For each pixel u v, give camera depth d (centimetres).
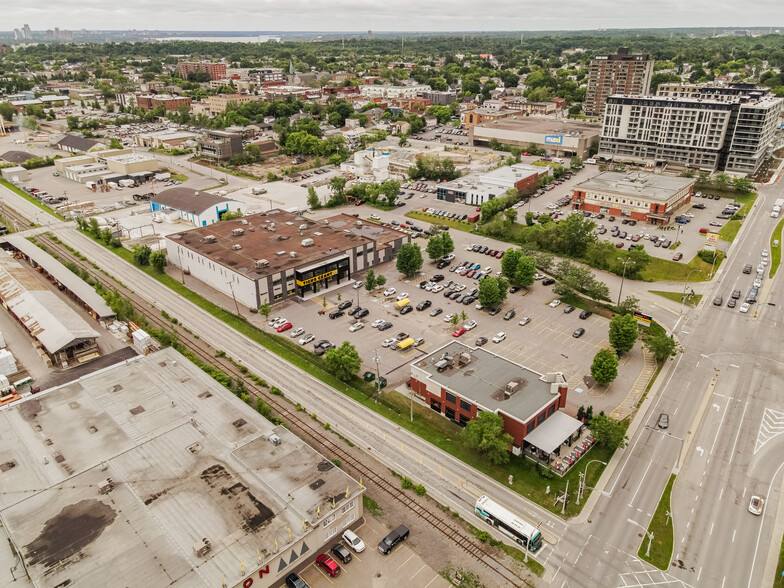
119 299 13562
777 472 8912
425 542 7744
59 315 12825
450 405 10094
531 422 9262
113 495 7619
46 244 19012
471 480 8850
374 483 8750
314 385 11219
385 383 11106
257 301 14112
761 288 15112
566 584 7119
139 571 6562
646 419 10175
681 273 16088
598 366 10812
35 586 6356
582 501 8400
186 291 15438
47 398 9675
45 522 7200
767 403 10556
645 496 8488
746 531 7856
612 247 16712
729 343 12569
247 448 8556
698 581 7150
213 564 6669
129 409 9419
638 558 7475
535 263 15712
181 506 7469
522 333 13062
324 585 7088
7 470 8044
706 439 9656
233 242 16450
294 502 7575
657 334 11969
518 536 7631
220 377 10819
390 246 17138
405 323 13538
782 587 7025
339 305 14262
